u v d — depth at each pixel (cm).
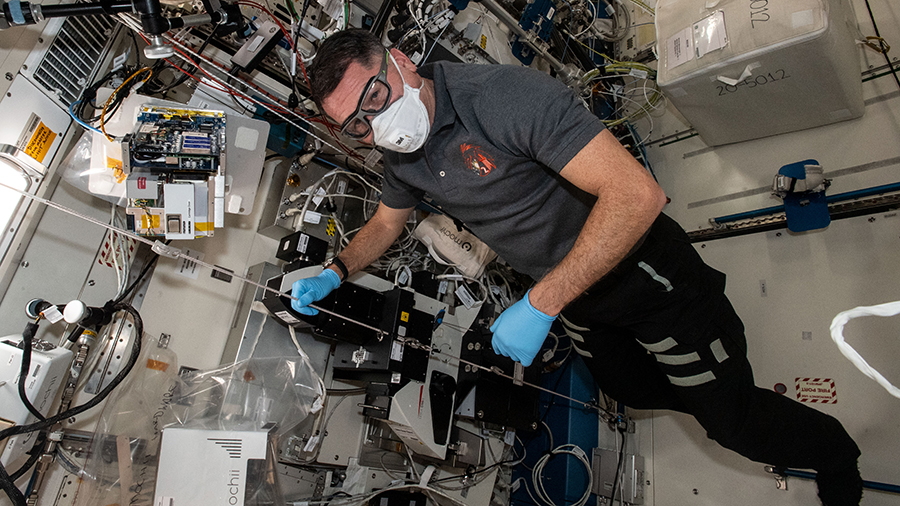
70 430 152
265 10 182
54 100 151
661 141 279
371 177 226
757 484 204
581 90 262
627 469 241
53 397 144
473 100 128
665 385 205
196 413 157
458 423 221
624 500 234
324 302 173
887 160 199
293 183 206
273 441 147
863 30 216
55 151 153
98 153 154
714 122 231
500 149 132
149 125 148
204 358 183
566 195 144
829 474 174
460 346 219
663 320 159
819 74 184
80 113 158
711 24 195
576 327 193
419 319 191
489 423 215
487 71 128
